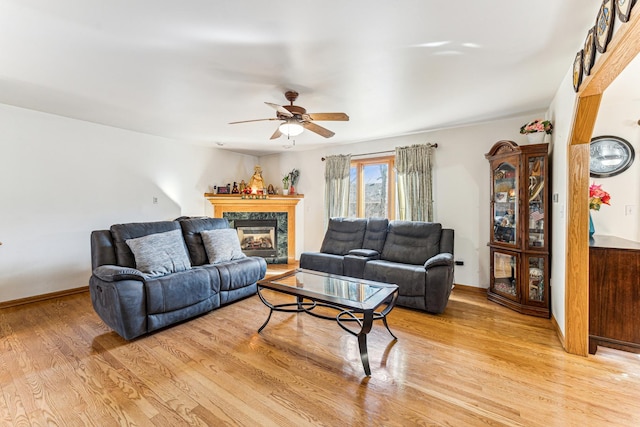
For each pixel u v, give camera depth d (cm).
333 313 312
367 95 281
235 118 360
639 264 212
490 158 348
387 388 183
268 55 205
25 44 191
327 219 518
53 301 341
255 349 232
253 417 158
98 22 168
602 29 146
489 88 266
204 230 370
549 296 300
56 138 352
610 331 219
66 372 199
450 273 310
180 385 185
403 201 436
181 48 197
